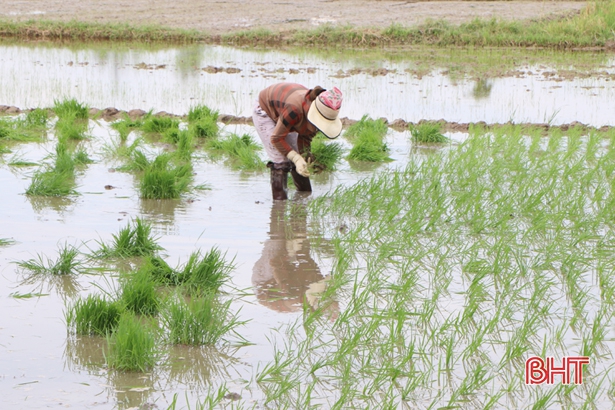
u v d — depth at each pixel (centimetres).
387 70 1752
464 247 665
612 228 726
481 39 2214
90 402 397
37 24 2269
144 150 1022
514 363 459
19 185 834
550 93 1493
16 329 480
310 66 1820
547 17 2405
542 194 788
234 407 397
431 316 517
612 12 2283
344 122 1218
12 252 621
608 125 1215
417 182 833
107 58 1914
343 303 543
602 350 480
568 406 410
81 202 778
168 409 385
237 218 741
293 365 447
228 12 2648
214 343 470
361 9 2725
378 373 438
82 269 588
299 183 834
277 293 559
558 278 598
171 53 2025
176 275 562
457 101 1411
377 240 681
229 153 1020
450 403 407
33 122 1167
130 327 446
